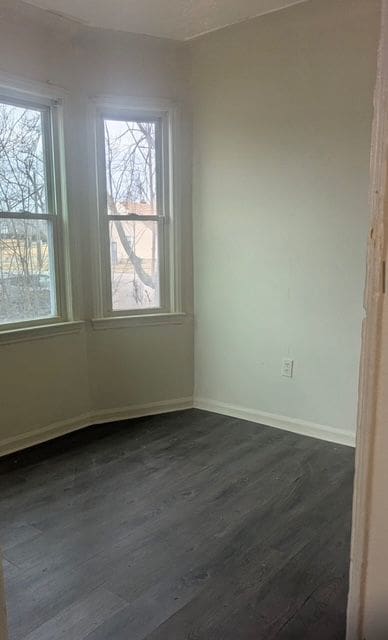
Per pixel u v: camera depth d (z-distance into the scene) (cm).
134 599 172
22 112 289
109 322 333
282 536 208
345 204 286
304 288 308
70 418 326
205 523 219
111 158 326
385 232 60
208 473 266
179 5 273
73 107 305
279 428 329
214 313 350
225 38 312
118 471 269
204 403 363
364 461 68
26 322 301
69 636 156
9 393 290
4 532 212
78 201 315
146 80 321
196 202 345
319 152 290
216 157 330
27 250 301
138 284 346
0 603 84
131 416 350
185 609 167
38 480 259
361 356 67
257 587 178
